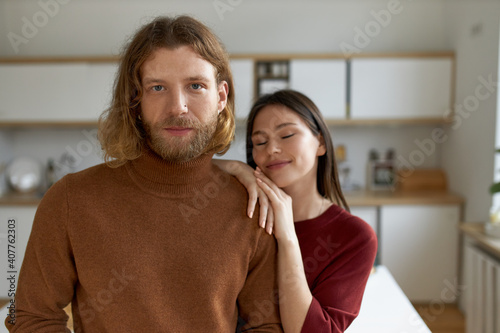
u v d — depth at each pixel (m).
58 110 3.37
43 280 0.92
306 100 1.24
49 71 3.34
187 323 0.94
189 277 0.93
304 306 1.02
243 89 3.36
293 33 3.73
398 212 3.20
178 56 0.87
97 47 3.71
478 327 2.52
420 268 3.23
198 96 0.90
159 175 0.94
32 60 3.33
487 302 2.40
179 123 0.88
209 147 0.99
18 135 3.76
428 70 3.35
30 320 0.92
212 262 0.95
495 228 2.39
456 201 3.18
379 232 3.22
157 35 0.89
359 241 1.17
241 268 1.00
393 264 3.23
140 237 0.92
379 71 3.36
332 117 3.39
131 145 0.93
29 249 0.93
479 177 2.97
